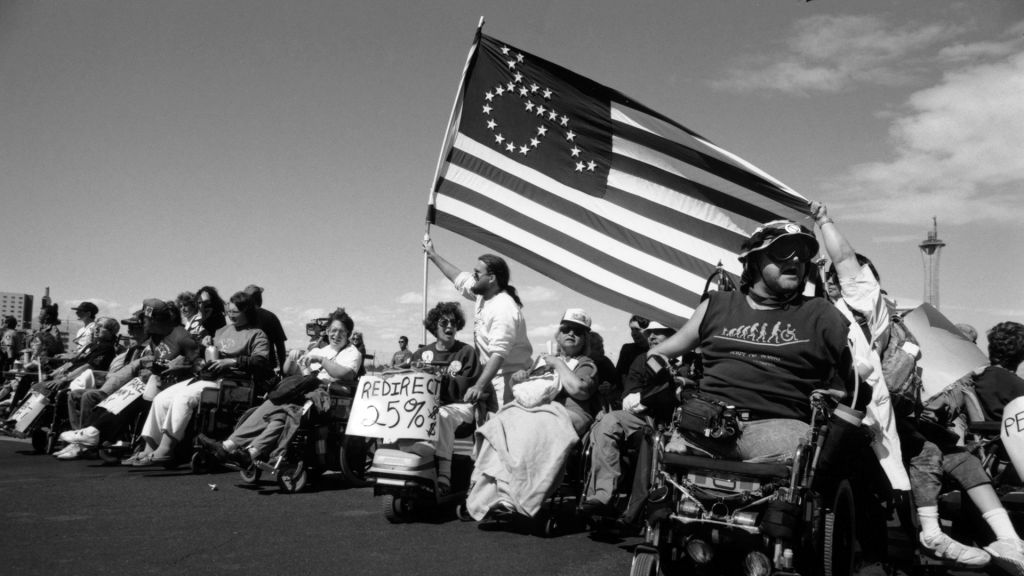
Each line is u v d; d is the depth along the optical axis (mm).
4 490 6785
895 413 4531
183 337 8758
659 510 3449
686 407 3570
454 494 6191
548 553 5164
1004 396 5238
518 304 6789
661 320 7059
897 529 6301
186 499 6652
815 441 3418
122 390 8750
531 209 7586
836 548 3857
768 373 3570
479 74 7824
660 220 7234
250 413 7398
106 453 8766
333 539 5344
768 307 3727
